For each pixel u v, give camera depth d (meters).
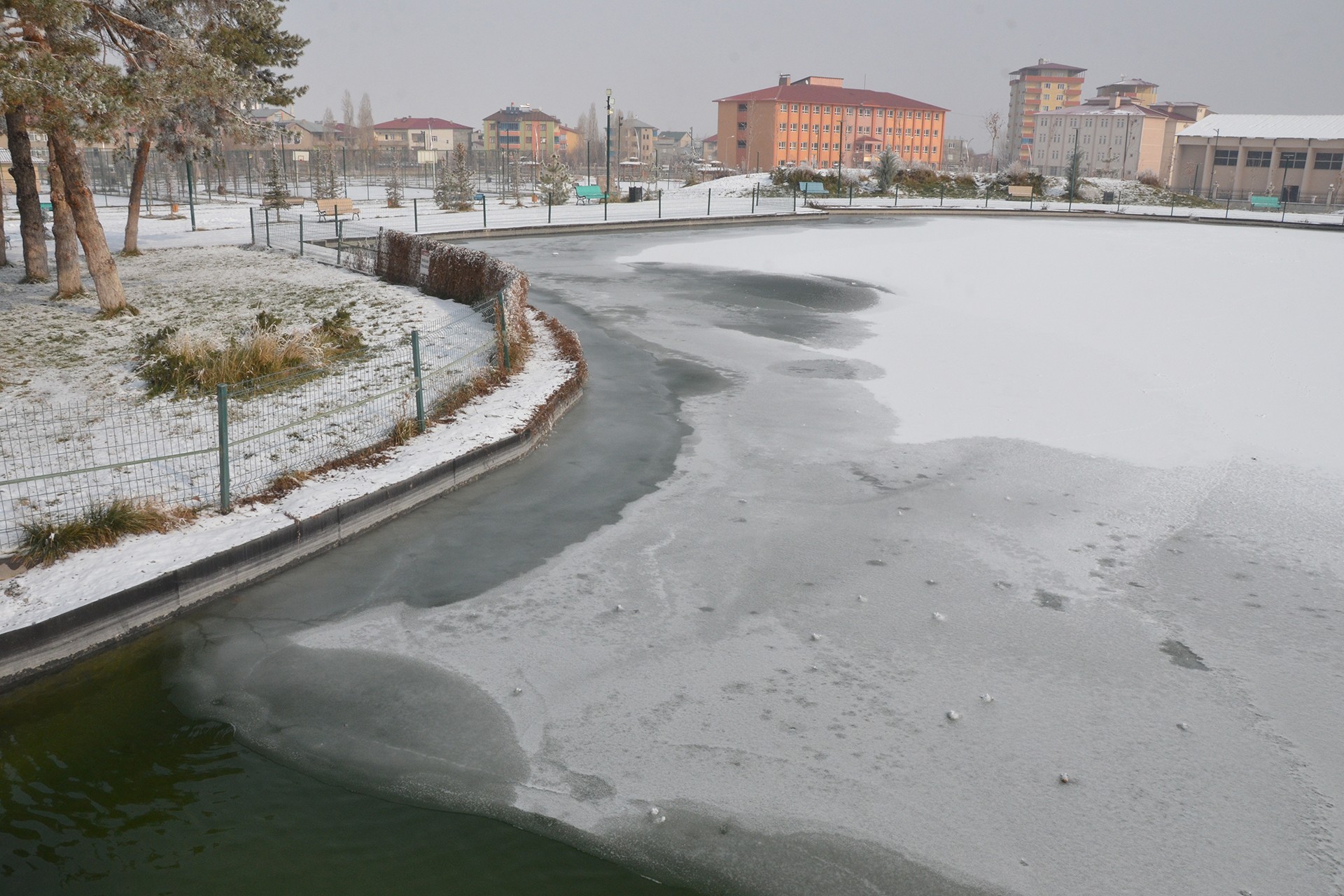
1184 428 12.18
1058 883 4.68
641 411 12.90
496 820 5.14
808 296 22.03
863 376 14.84
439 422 11.45
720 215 41.03
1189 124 119.62
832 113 121.19
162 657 6.76
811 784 5.39
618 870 4.80
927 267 26.67
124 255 25.95
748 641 6.94
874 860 4.84
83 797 5.27
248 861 4.81
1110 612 7.41
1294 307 20.91
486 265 17.78
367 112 150.12
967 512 9.42
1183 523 9.18
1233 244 34.59
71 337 15.84
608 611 7.41
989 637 7.02
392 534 8.91
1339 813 5.16
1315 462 10.92
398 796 5.31
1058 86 158.00
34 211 20.62
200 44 20.33
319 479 9.49
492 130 170.25
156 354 13.88
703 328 18.42
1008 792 5.33
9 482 7.71
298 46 23.34
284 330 15.05
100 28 17.05
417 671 6.57
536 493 9.93
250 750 5.71
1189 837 4.98
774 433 11.93
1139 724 5.96
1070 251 30.73
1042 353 16.50
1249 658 6.76
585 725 5.94
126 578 7.17
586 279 24.33
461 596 7.66
